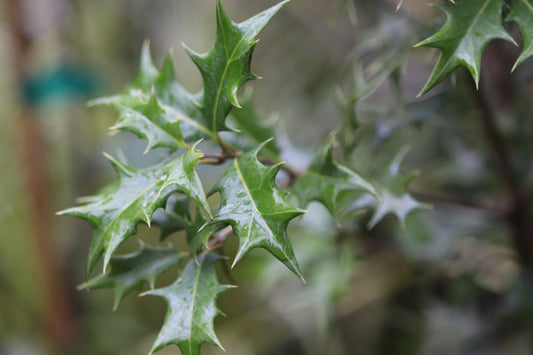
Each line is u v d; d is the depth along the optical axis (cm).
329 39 102
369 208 55
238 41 43
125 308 107
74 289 99
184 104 46
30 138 91
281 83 108
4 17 87
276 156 50
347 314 79
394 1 57
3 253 103
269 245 41
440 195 55
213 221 42
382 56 56
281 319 90
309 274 63
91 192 102
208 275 44
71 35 100
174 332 43
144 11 117
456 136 63
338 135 54
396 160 52
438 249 62
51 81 86
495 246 63
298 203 47
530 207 57
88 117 103
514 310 59
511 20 43
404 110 55
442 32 43
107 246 42
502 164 56
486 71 58
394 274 76
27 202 96
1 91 98
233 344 94
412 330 73
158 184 42
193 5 121
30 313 103
